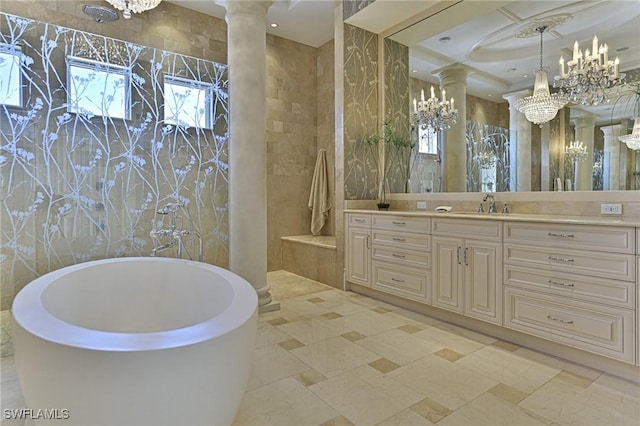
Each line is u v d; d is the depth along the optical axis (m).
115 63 3.27
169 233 3.23
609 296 2.03
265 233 3.31
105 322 2.38
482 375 2.07
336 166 4.05
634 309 1.93
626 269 1.96
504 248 2.52
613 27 2.53
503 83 3.15
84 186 3.14
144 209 3.41
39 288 1.83
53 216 3.01
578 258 2.15
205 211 3.70
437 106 3.66
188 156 3.62
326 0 4.07
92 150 3.17
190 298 2.34
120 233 3.30
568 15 2.76
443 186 3.63
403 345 2.50
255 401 1.80
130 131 3.34
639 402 1.79
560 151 2.78
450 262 2.87
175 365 1.17
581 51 2.69
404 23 3.89
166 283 2.48
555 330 2.26
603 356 2.08
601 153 2.56
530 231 2.38
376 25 4.00
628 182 2.43
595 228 2.08
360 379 2.03
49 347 1.17
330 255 4.19
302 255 4.67
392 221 3.37
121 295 2.47
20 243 2.88
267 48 4.88
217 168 3.76
